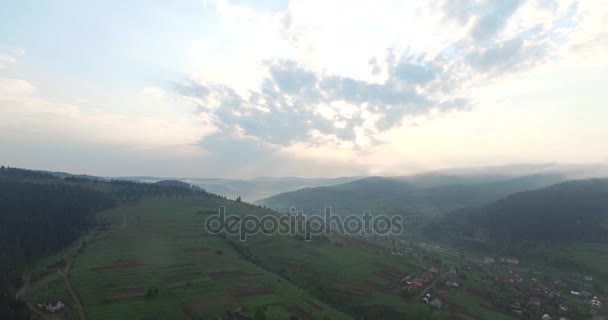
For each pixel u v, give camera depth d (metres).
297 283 146.62
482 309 130.00
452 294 144.88
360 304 131.25
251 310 107.44
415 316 121.50
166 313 101.69
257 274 145.62
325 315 110.38
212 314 103.00
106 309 102.44
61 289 117.25
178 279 131.75
